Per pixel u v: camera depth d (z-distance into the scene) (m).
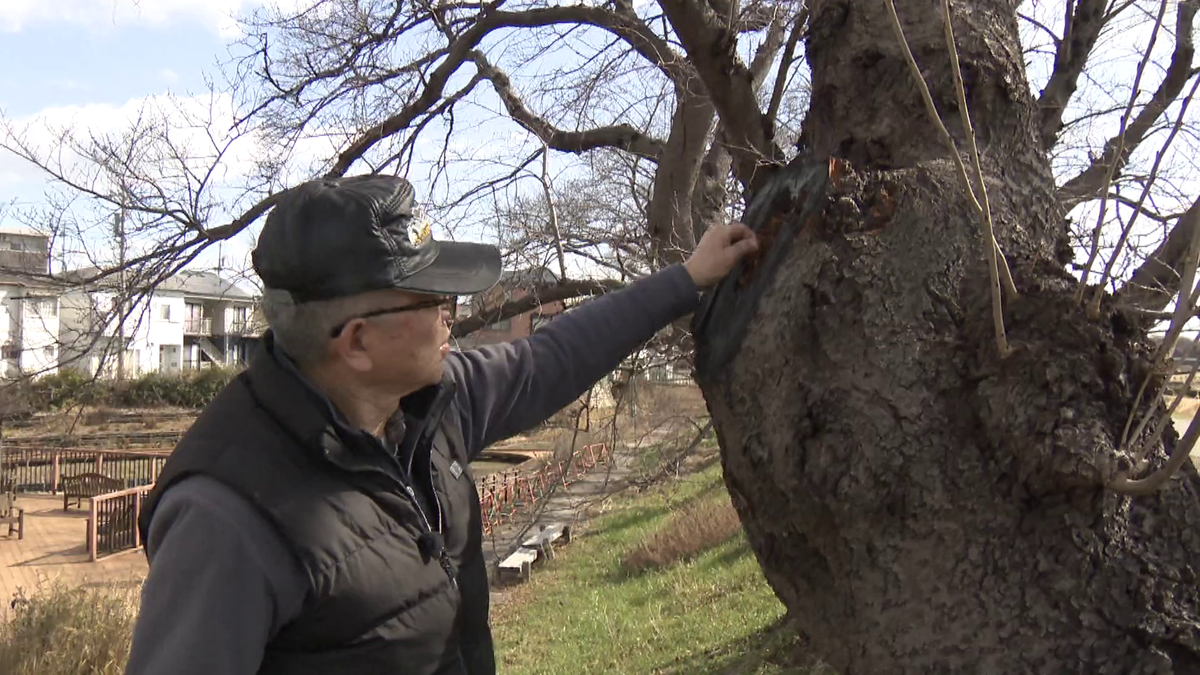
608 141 5.94
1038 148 1.73
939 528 1.42
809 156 1.81
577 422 5.68
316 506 1.25
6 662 6.59
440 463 1.52
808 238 1.63
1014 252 1.53
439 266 1.41
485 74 6.18
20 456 19.69
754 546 1.71
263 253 1.32
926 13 1.68
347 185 1.34
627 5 5.13
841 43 1.76
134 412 18.06
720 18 3.61
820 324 1.55
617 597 10.29
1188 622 1.32
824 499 1.50
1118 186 2.74
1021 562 1.37
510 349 1.82
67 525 16.88
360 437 1.31
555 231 4.84
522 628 9.88
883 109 1.68
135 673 1.08
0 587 12.32
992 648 1.35
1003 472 1.41
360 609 1.27
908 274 1.52
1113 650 1.31
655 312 1.88
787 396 1.57
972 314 1.48
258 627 1.17
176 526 1.18
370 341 1.33
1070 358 1.40
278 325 1.34
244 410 1.31
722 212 5.31
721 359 1.73
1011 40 1.73
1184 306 1.28
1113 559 1.34
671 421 6.14
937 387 1.46
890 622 1.44
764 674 6.18
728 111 3.31
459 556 1.50
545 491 7.23
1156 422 1.43
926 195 1.56
